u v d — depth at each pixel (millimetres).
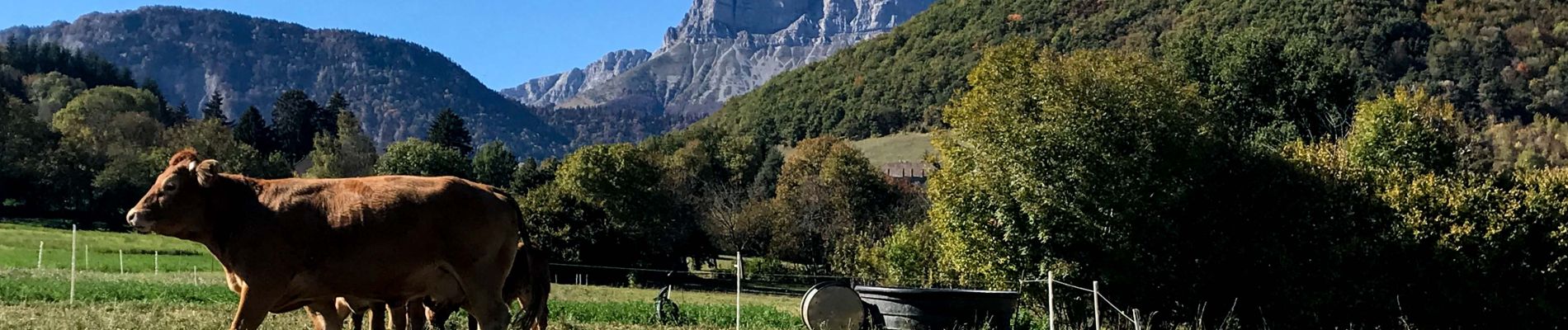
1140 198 27578
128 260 53031
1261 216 27562
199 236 11234
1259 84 47719
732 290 60688
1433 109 37000
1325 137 45375
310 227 11055
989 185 28766
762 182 115000
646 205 81312
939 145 30469
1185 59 49344
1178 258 27938
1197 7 140125
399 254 11242
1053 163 28062
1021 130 28094
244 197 11195
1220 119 29359
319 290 11211
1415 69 104875
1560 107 97125
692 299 44219
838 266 62031
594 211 66375
